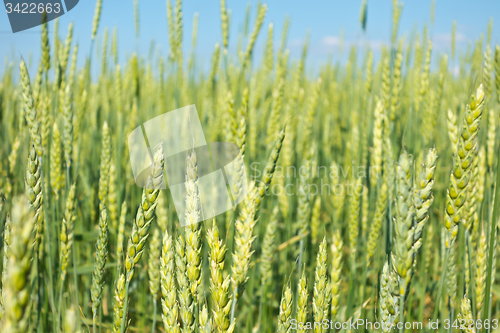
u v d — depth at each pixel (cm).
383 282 131
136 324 324
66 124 224
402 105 525
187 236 113
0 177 260
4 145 350
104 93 449
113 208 255
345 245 391
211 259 117
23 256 57
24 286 57
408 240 109
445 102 438
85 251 356
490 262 150
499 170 144
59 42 301
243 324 306
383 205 204
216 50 435
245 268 135
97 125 409
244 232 134
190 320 117
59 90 270
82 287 315
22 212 57
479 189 206
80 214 329
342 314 227
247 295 301
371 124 305
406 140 279
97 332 266
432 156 109
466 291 166
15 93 368
